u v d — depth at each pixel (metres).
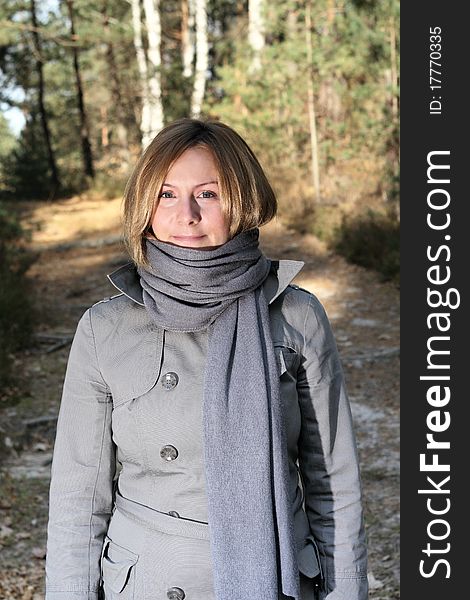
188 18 22.02
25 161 23.97
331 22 14.06
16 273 11.19
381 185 13.45
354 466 1.85
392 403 6.92
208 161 1.76
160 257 1.76
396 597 4.04
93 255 14.09
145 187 1.76
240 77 15.48
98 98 33.28
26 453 6.13
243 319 1.75
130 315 1.81
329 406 1.82
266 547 1.65
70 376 1.81
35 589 4.18
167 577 1.69
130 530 1.74
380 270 11.04
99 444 1.79
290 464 1.80
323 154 14.68
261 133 14.84
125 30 21.91
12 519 4.94
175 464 1.71
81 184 24.56
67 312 10.45
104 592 1.78
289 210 14.13
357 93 13.02
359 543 1.83
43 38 26.19
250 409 1.68
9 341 8.45
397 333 8.85
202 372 1.74
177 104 19.30
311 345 1.80
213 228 1.76
